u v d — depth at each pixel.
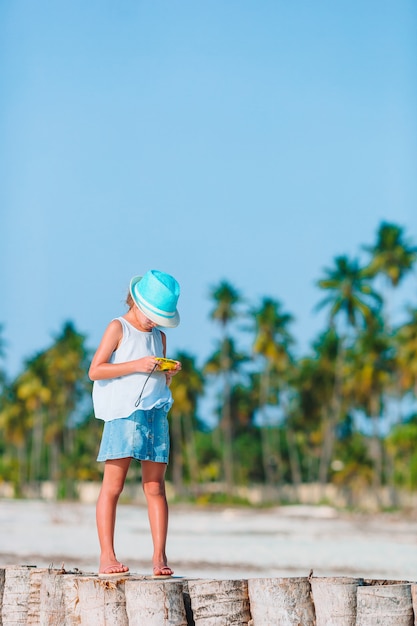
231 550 26.19
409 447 90.44
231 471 104.25
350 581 6.39
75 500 109.25
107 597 6.52
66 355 113.25
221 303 101.75
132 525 41.28
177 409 105.75
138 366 7.10
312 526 46.25
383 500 94.19
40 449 127.62
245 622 6.41
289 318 99.12
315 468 115.50
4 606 7.21
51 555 21.91
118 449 7.03
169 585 6.37
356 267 87.88
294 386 102.00
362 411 99.62
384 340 87.88
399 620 6.16
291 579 6.39
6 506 70.56
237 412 112.50
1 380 119.12
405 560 22.53
